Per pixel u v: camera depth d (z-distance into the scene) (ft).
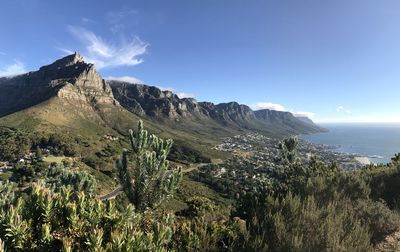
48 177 68.80
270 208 30.53
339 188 39.52
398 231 29.50
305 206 29.76
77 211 19.77
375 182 45.47
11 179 270.87
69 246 16.76
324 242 23.65
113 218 20.36
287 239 24.13
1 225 17.38
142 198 38.68
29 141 435.94
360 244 23.99
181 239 26.05
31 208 18.66
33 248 17.33
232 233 26.63
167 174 39.96
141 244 18.56
